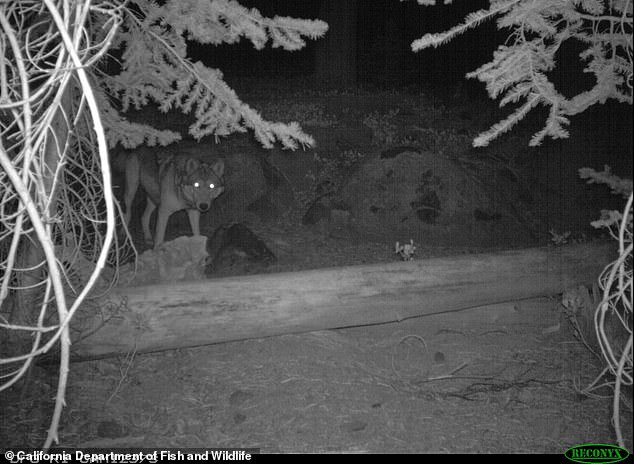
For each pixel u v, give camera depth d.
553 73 12.21
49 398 4.79
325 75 16.72
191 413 4.68
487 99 14.77
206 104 5.07
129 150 8.46
